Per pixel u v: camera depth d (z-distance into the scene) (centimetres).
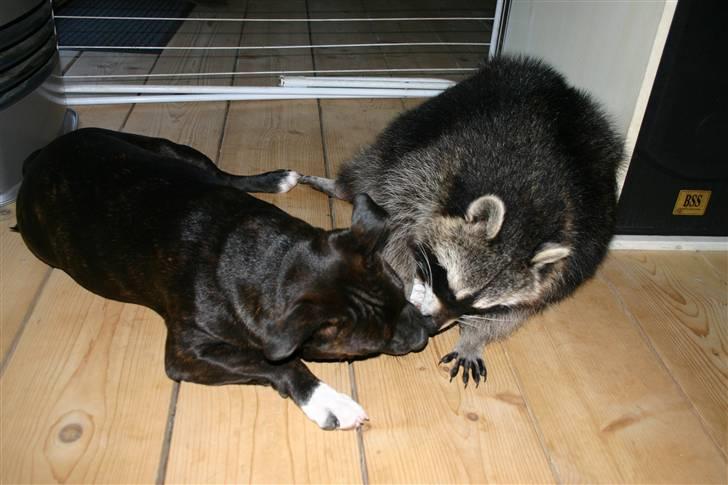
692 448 69
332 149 103
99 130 80
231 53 132
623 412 72
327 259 64
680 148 86
